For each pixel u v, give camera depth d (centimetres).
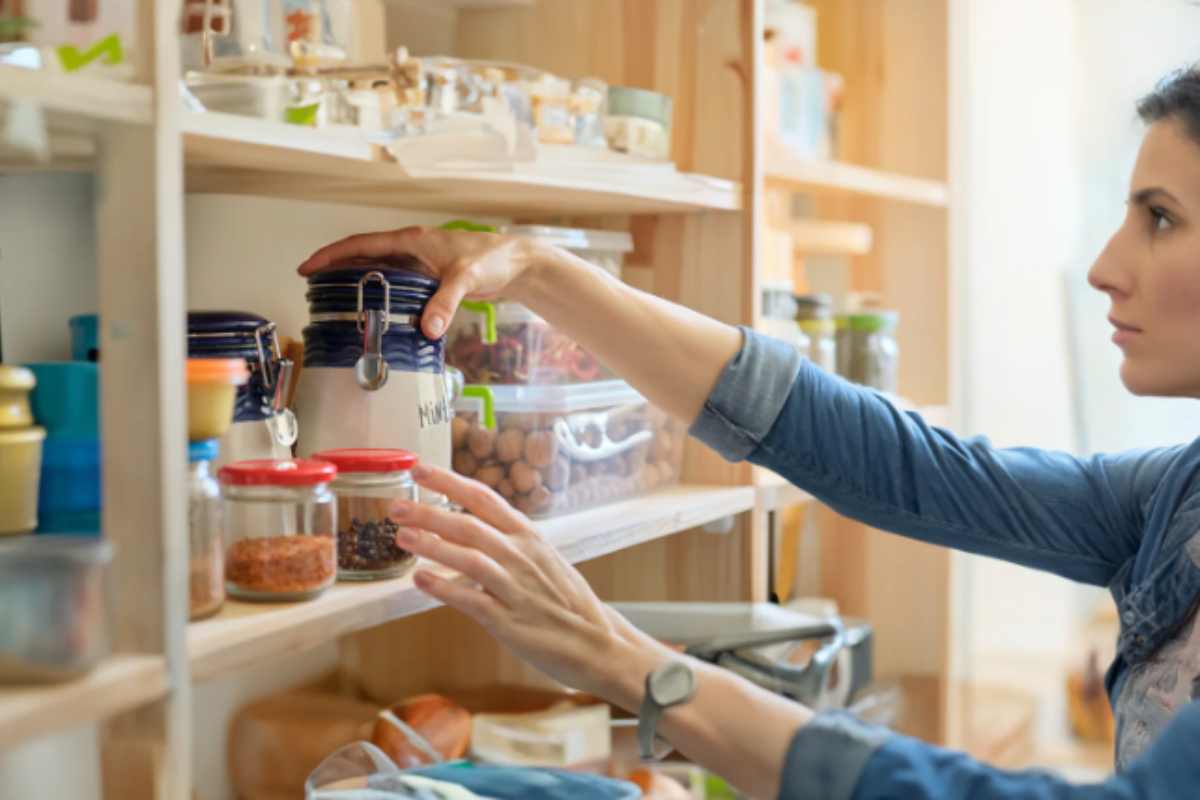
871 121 224
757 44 156
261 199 140
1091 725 309
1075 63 318
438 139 113
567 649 100
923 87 220
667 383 129
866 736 93
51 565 74
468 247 116
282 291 144
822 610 196
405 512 98
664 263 161
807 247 211
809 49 212
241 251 138
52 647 74
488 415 129
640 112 144
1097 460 138
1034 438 324
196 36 101
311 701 148
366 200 144
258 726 140
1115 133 316
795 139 202
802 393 131
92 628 77
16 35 84
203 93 99
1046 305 321
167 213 82
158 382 81
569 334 128
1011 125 322
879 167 224
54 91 75
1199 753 85
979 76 324
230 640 88
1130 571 132
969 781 88
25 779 111
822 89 209
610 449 143
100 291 83
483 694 159
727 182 153
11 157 93
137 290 82
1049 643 326
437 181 120
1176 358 114
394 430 112
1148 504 129
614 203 147
